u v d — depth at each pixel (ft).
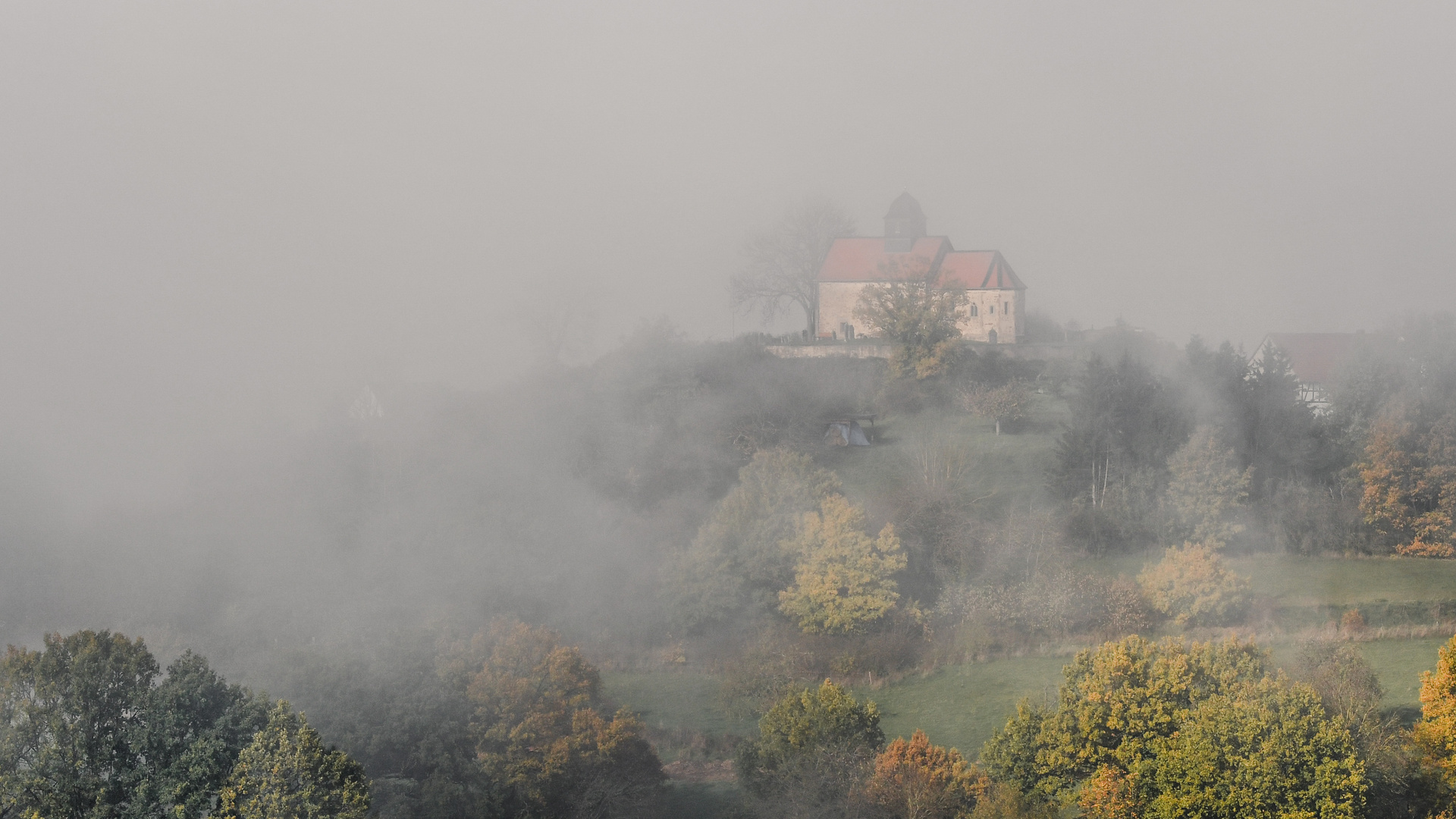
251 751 272.10
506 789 354.95
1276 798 309.22
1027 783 359.46
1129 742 345.92
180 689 297.94
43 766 280.51
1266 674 368.07
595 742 384.27
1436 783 317.01
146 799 279.08
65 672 295.28
